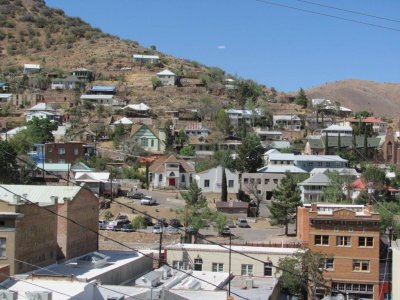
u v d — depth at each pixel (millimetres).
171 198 129125
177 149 176125
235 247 78812
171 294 54156
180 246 78438
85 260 64625
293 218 108438
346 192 130625
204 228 106688
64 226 68188
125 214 113375
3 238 58062
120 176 145375
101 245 90875
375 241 84750
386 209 102625
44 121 172125
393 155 181500
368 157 180625
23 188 73500
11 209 58562
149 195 131500
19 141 149250
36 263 62312
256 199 133750
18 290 50875
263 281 69375
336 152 175125
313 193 131000
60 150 150125
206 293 55906
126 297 52094
